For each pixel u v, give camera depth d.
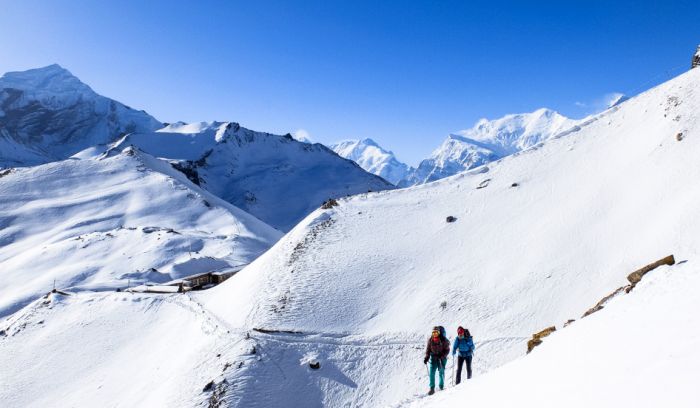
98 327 52.12
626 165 47.75
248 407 29.53
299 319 39.66
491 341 32.91
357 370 33.28
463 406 11.94
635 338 9.47
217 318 43.94
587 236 40.47
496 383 12.51
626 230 38.19
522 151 67.19
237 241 117.00
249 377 31.86
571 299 34.16
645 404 6.44
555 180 53.97
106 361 45.41
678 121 46.50
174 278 88.81
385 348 34.97
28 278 99.56
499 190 57.44
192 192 174.88
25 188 179.00
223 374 32.38
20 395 43.44
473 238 48.28
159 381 36.41
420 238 51.25
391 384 31.58
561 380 9.58
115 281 83.81
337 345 35.94
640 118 55.84
